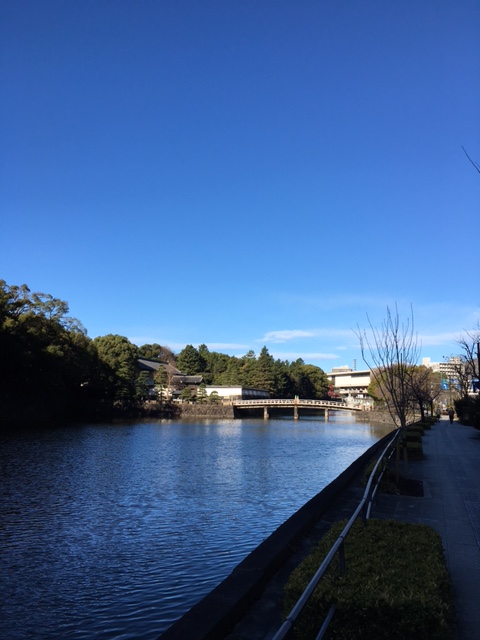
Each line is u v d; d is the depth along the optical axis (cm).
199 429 6744
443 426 4497
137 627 897
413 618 405
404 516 999
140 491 2183
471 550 777
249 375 12538
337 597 426
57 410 7775
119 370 9350
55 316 7288
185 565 1209
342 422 9094
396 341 2677
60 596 1027
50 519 1658
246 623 525
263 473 2766
